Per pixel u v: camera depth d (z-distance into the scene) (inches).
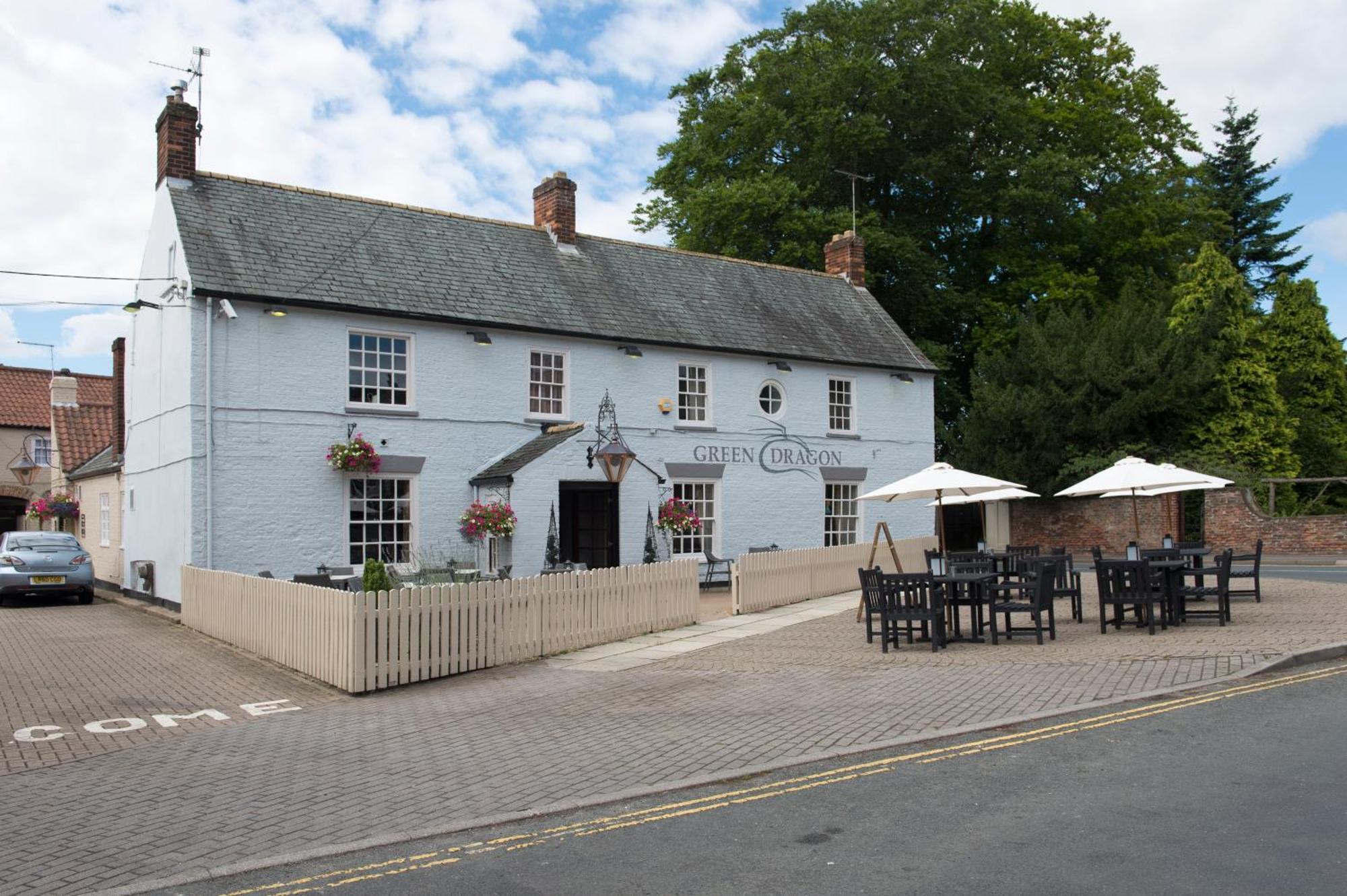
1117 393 1187.3
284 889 217.9
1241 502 1134.4
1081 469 1171.3
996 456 1218.6
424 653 479.5
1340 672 411.2
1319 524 1090.7
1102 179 1416.1
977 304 1370.6
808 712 374.9
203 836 253.6
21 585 799.1
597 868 224.8
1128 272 1453.0
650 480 880.3
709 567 914.1
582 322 869.2
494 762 321.1
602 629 574.6
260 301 714.8
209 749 348.8
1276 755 291.9
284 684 478.0
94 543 1080.8
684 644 563.2
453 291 816.9
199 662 538.6
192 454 691.4
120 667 523.2
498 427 824.3
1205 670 414.6
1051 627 530.6
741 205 1233.4
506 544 765.9
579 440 807.7
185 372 708.7
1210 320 1190.9
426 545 782.5
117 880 224.8
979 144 1414.9
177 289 719.7
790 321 1039.0
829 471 1028.5
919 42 1318.9
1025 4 1460.4
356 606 452.1
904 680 427.8
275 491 719.7
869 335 1098.7
